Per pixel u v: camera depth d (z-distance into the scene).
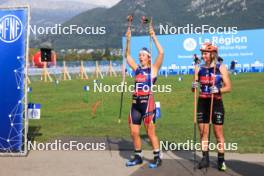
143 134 10.66
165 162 7.57
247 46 32.38
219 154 6.95
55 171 7.00
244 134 10.58
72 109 17.08
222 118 6.93
